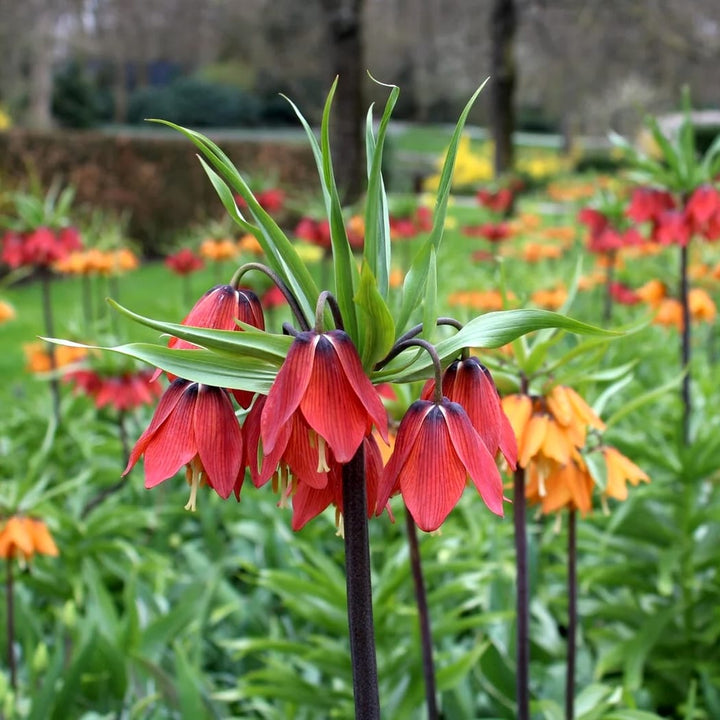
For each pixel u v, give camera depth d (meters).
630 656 3.09
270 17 24.94
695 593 3.33
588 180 15.10
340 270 1.37
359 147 15.16
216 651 3.57
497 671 2.85
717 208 3.46
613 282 6.90
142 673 2.96
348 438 1.29
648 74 22.31
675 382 2.39
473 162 24.91
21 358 8.45
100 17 29.08
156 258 16.23
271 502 4.16
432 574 2.86
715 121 25.88
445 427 1.37
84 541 3.78
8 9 25.50
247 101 42.19
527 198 18.59
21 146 14.26
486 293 6.12
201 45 29.86
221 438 1.39
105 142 15.27
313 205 6.48
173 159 16.16
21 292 12.09
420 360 1.44
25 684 3.15
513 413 2.01
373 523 4.00
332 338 1.32
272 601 3.75
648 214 3.66
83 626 3.10
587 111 30.39
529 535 3.36
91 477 4.52
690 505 3.18
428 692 2.21
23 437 4.87
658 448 3.53
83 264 5.91
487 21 21.70
